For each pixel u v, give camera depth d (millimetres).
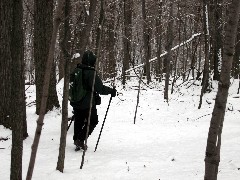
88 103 6211
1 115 7141
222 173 4828
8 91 7199
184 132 8570
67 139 7320
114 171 5059
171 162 5586
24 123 6992
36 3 9523
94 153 6254
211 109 12180
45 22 9391
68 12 4559
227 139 7406
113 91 6355
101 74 19688
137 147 6902
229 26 2559
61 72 18906
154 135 8164
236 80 17484
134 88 17141
